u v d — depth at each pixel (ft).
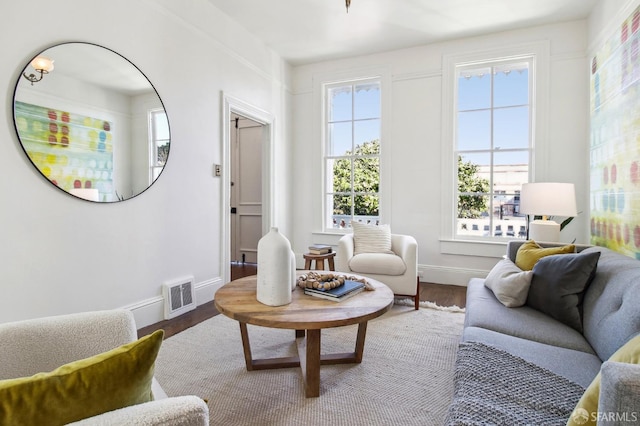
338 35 12.34
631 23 7.68
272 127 13.76
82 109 7.04
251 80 12.37
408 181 13.35
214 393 5.61
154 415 1.94
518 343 4.63
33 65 6.24
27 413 1.85
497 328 5.25
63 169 6.71
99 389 2.06
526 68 11.96
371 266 9.91
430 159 13.01
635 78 7.45
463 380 3.77
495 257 12.14
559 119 11.30
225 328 8.40
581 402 2.58
